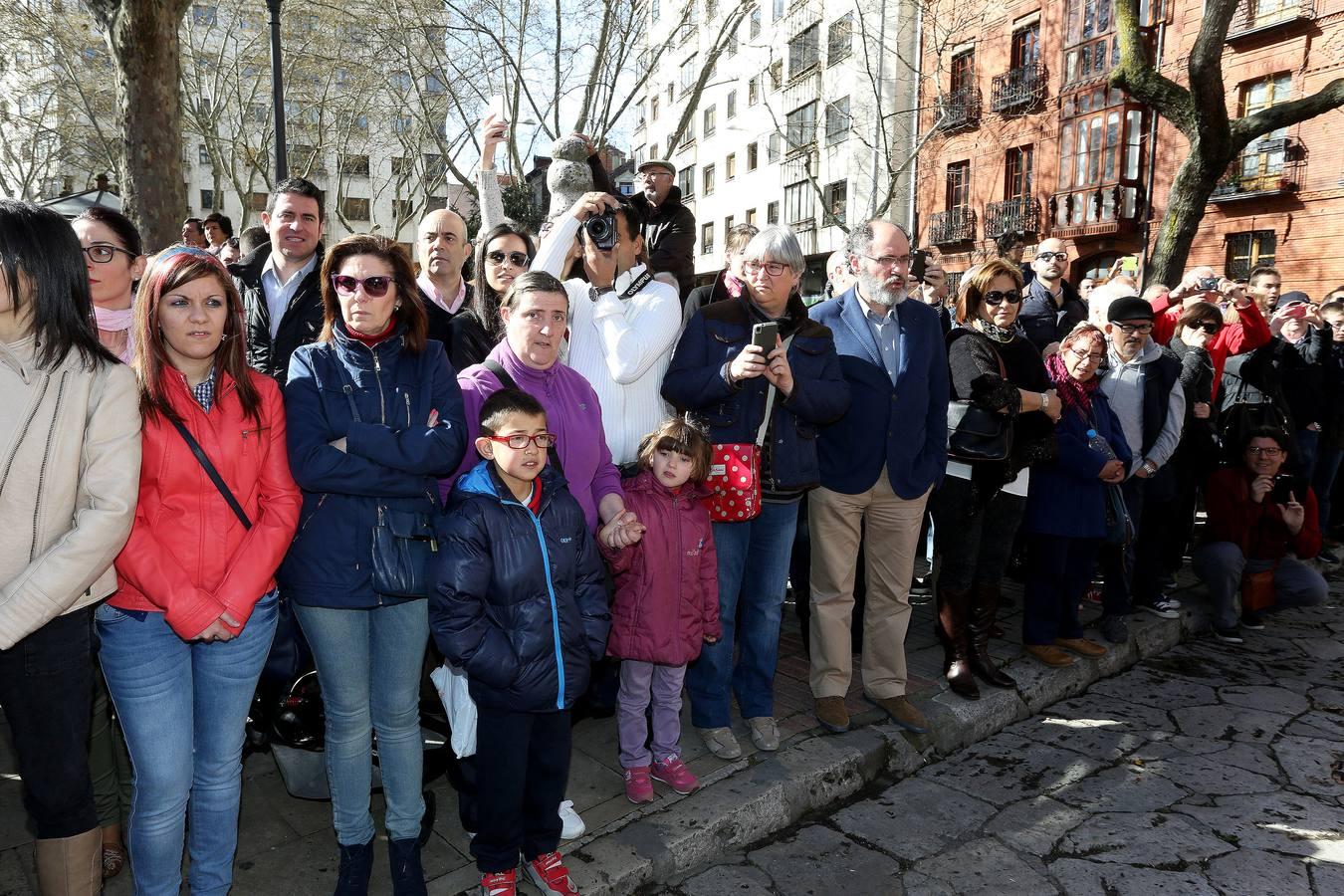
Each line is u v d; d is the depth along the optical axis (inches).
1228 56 667.4
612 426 119.8
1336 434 257.9
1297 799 126.4
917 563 191.0
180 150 294.2
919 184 918.4
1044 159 802.8
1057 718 155.7
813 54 1000.9
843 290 155.3
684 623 112.0
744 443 121.9
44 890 77.7
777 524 128.1
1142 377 180.2
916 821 120.5
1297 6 617.6
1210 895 103.7
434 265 138.1
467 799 97.4
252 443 80.9
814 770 125.0
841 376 128.5
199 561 77.3
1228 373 227.0
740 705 135.1
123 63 279.4
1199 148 354.9
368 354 87.6
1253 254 670.5
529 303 98.3
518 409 86.7
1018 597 209.5
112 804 97.6
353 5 653.9
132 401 74.4
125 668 77.2
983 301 155.2
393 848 91.8
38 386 70.1
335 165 1321.4
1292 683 171.8
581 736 134.8
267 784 118.3
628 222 119.1
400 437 84.0
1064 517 161.6
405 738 91.8
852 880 106.4
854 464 133.3
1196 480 207.3
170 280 74.8
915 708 145.3
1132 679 173.9
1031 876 107.4
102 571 71.8
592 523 106.8
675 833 108.4
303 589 84.8
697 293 148.6
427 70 559.2
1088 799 126.7
